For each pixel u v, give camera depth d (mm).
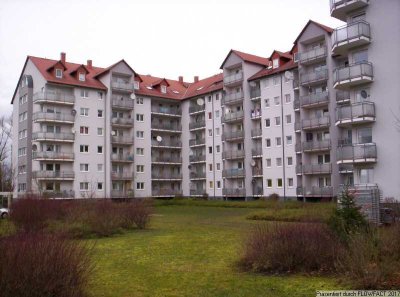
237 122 64875
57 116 61062
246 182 61719
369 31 33750
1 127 41062
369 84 33938
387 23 32906
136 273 11820
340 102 48812
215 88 68938
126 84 67625
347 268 10055
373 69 33531
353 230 11008
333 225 11461
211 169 69375
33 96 62844
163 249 16172
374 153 32875
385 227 11828
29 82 63688
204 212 45094
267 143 59375
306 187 52594
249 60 63031
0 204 37531
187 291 9773
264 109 59938
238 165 64750
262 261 11438
